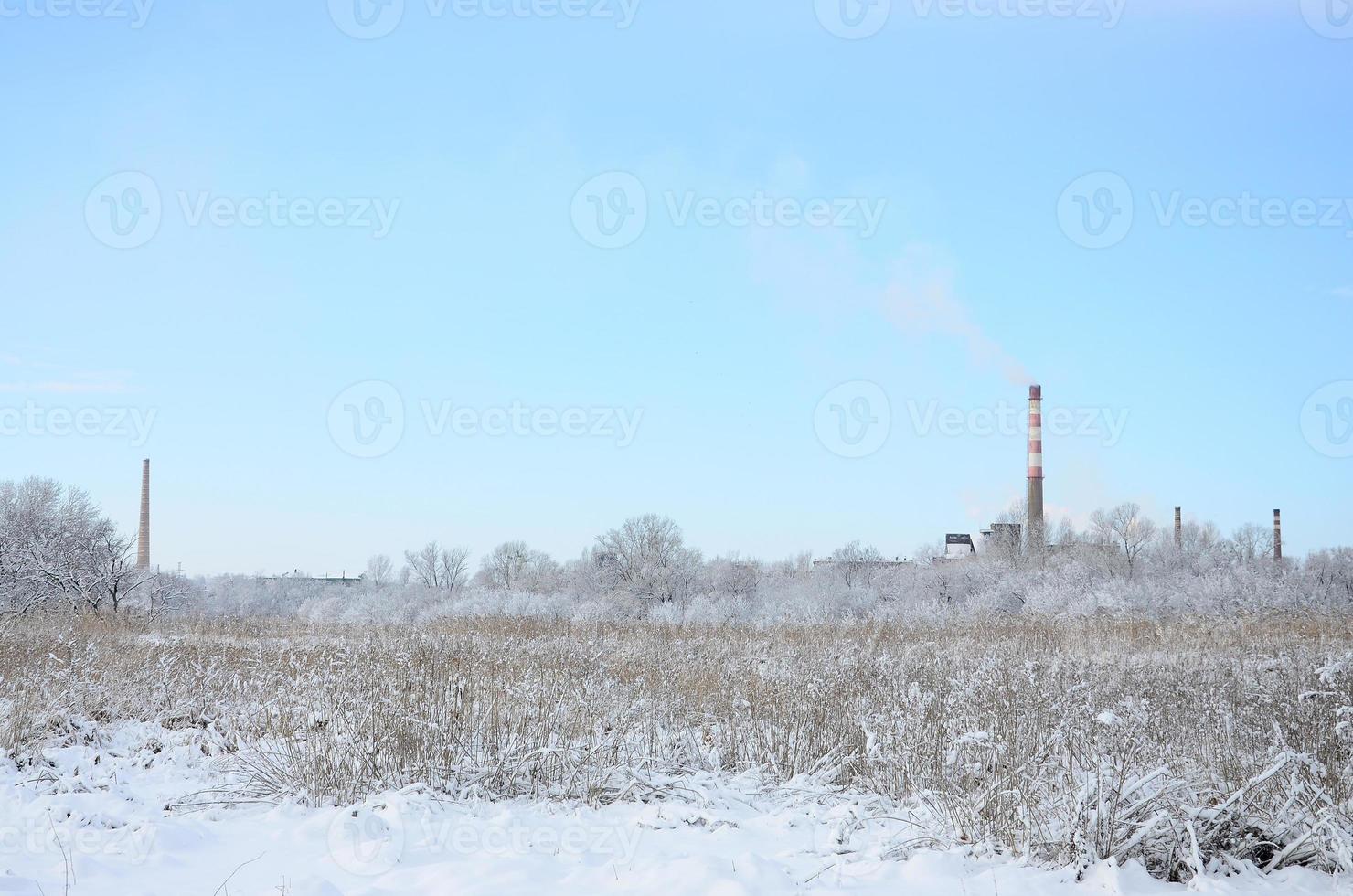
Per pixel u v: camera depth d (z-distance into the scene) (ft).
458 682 33.35
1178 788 21.39
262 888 18.04
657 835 22.98
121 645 58.18
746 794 27.94
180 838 21.58
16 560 125.08
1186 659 54.34
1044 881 18.88
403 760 27.76
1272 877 19.35
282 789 26.61
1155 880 19.07
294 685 38.40
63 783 27.48
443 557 294.25
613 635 68.54
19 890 17.60
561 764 28.37
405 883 18.72
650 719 34.27
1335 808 20.92
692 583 187.32
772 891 18.10
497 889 18.04
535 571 265.34
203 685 43.32
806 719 32.96
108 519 132.67
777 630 79.82
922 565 186.60
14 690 38.09
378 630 78.18
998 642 70.18
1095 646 65.62
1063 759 24.56
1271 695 34.94
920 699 32.81
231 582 250.78
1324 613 96.78
